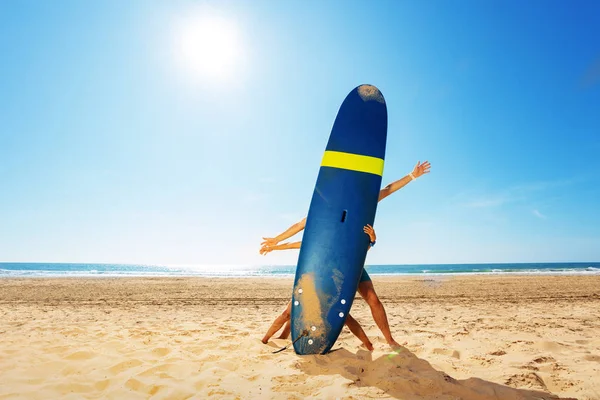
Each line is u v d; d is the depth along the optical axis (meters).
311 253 3.43
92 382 2.57
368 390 2.39
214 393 2.35
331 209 3.53
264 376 2.68
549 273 30.38
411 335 4.30
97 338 3.91
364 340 3.49
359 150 3.68
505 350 3.51
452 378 2.62
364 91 3.93
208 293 11.24
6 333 4.22
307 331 3.25
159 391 2.41
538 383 2.54
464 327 4.86
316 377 2.65
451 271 40.94
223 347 3.56
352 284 3.31
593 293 10.53
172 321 5.56
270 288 13.45
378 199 3.59
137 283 16.20
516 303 8.12
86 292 11.33
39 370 2.79
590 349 3.54
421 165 3.62
